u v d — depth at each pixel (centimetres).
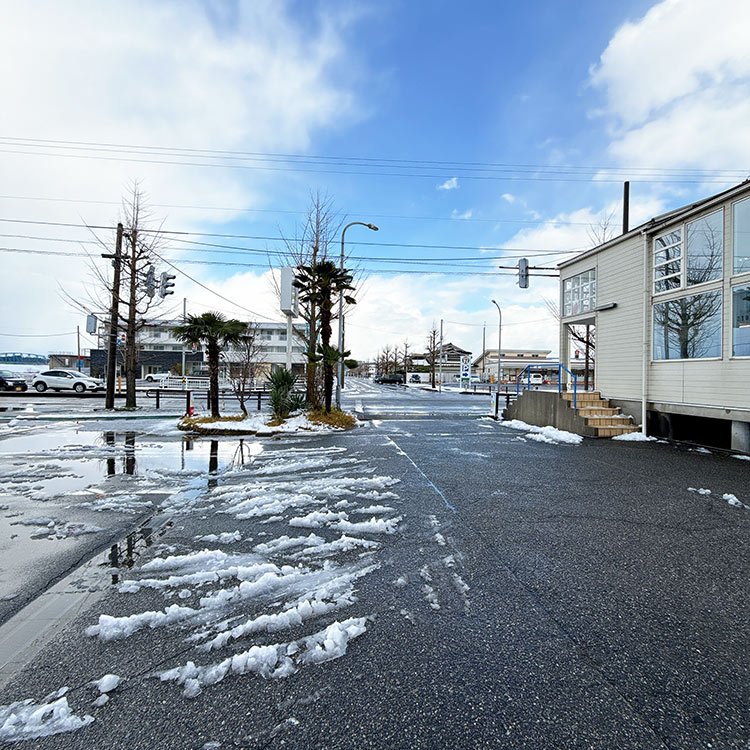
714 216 806
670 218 881
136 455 736
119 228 1595
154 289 1593
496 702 184
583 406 1048
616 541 364
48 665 208
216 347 1136
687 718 176
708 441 855
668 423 920
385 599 269
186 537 372
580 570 311
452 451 778
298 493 504
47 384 2512
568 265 1262
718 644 226
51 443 856
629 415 998
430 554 337
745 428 767
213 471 619
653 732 169
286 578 296
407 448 809
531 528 394
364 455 737
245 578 297
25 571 309
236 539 367
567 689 192
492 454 750
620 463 676
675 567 316
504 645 223
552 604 264
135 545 356
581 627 240
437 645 222
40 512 438
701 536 376
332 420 1121
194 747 162
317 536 373
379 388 4016
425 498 487
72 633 234
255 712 178
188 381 2802
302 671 202
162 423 1178
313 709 180
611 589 283
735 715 177
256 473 607
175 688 192
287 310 1351
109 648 221
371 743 163
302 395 1293
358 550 343
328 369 1166
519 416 1235
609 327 1073
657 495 501
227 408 1623
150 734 167
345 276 1165
